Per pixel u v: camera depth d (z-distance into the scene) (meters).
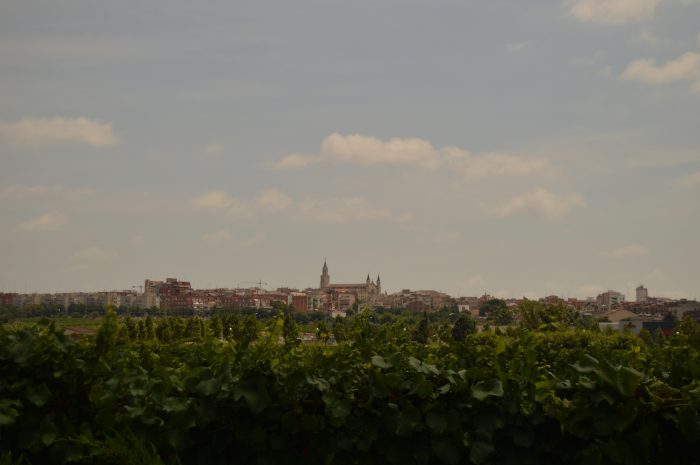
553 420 9.16
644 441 8.62
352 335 10.52
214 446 8.70
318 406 8.87
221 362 9.65
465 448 8.95
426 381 8.84
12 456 8.28
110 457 7.91
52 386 8.65
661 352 12.32
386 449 8.83
